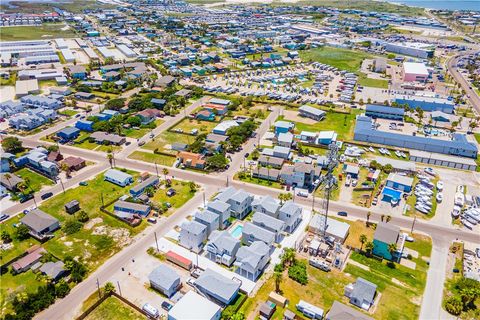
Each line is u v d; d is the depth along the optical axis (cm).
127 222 11438
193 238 10250
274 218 11050
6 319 8094
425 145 16112
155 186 13412
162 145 16650
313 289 9075
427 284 9219
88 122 18038
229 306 8550
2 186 13338
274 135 17462
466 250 10331
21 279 9338
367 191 13225
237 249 9988
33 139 17212
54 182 13700
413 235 10981
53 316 8275
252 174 14188
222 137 16762
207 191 13238
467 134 18012
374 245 10150
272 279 9438
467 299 8419
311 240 10775
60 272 9300
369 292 8625
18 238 10831
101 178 14025
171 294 8869
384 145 16750
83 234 11000
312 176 13388
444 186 13650
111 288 8725
